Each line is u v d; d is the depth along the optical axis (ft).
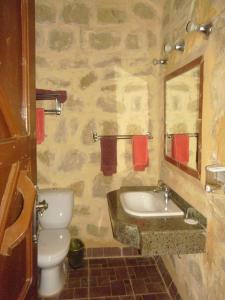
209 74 4.69
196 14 5.29
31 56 3.48
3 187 2.58
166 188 6.81
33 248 3.78
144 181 8.36
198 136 5.19
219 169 3.93
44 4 7.71
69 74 7.91
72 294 6.73
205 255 4.90
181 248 4.85
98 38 7.90
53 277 6.74
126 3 7.87
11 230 2.69
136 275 7.54
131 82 8.07
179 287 6.33
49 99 7.73
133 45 7.98
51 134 8.02
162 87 7.76
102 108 8.05
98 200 8.30
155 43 8.02
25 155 3.22
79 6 7.79
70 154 8.11
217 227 4.44
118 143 8.18
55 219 7.50
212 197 4.62
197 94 5.25
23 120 3.24
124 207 5.96
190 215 5.50
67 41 7.84
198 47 5.18
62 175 8.15
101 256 8.45
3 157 2.49
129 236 5.08
